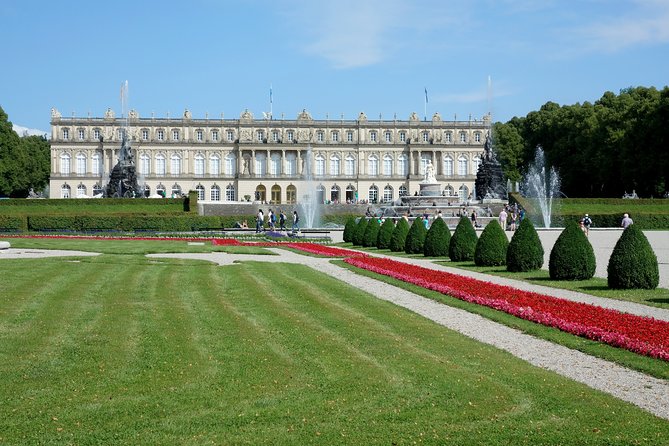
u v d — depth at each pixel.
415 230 52.03
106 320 21.61
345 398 14.13
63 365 16.31
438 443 11.95
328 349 18.20
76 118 180.38
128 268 36.44
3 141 141.75
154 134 183.00
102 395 14.18
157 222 89.75
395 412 13.36
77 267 36.41
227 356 17.30
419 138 188.62
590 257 33.62
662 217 95.75
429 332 20.70
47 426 12.52
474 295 26.92
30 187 190.00
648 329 20.08
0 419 12.83
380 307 25.09
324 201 186.50
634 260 30.11
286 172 186.62
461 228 44.44
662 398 14.45
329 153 187.00
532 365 16.98
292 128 186.50
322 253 50.06
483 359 17.42
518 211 99.50
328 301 26.30
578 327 20.39
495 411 13.45
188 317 22.33
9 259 40.84
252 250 51.75
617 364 17.23
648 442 11.99
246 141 183.88
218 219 94.69
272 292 28.42
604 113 137.88
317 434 12.29
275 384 15.02
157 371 15.87
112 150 180.50
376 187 187.62
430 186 105.94
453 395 14.37
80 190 180.12
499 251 40.88
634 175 121.44
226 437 12.12
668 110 113.44
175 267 37.50
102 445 11.78
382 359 17.28
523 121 186.00
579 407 13.69
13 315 22.27
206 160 184.12
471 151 187.50
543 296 26.44
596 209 106.50
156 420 12.85
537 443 11.98
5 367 16.09
